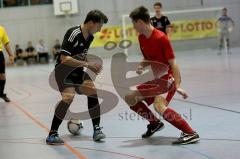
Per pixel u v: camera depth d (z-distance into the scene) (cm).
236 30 4231
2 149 786
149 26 758
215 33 4097
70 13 3988
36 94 1631
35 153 744
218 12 4097
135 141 794
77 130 876
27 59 3806
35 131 935
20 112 1212
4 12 3928
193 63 2580
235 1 4244
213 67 2189
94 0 4003
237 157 647
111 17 3997
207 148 711
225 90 1355
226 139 763
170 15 4044
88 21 791
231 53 3247
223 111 1020
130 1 4028
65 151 748
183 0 4125
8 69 3438
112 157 688
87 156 704
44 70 2983
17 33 3959
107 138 831
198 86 1510
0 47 1416
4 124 1037
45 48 3809
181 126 750
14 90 1838
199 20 4088
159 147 739
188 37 4072
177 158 663
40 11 3978
